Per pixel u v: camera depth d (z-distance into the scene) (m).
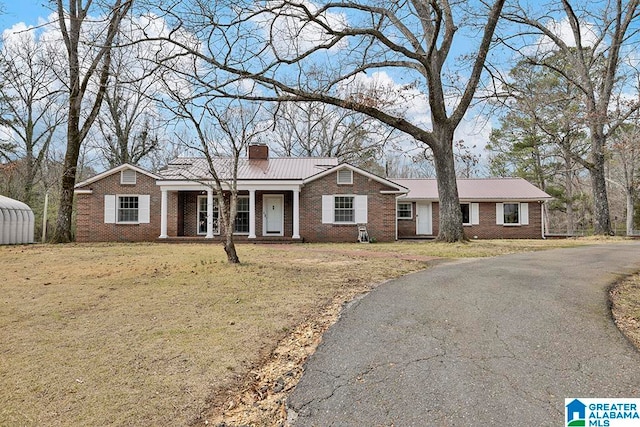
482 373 3.30
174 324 4.51
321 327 4.60
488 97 15.60
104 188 19.42
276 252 12.30
